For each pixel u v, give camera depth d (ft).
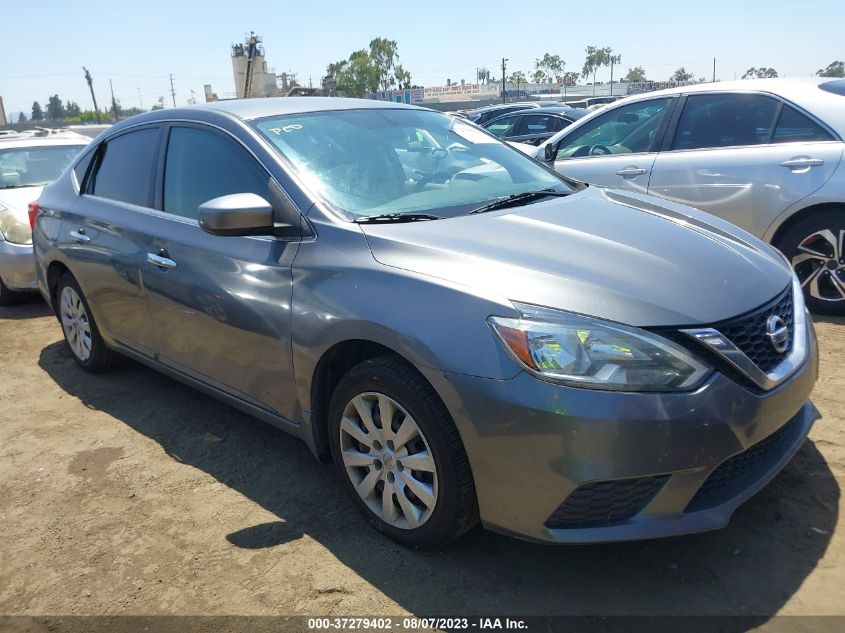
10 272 21.12
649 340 7.28
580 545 8.12
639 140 18.40
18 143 26.16
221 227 9.32
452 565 8.61
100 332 14.56
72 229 14.38
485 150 12.69
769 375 7.81
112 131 14.42
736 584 7.98
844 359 13.56
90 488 11.02
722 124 17.03
